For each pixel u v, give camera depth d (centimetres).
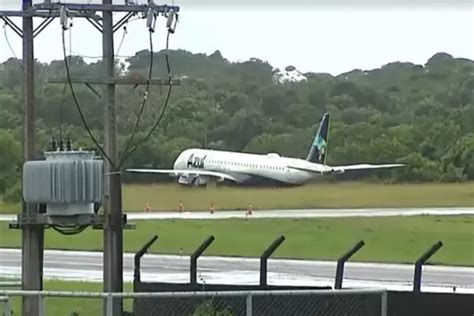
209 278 11975
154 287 8081
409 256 15212
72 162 7962
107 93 8275
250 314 5859
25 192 8056
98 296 5719
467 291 10212
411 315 7431
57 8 8081
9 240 18525
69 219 8062
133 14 8175
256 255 15525
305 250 16200
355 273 12769
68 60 8456
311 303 7431
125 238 18388
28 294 5800
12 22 8194
